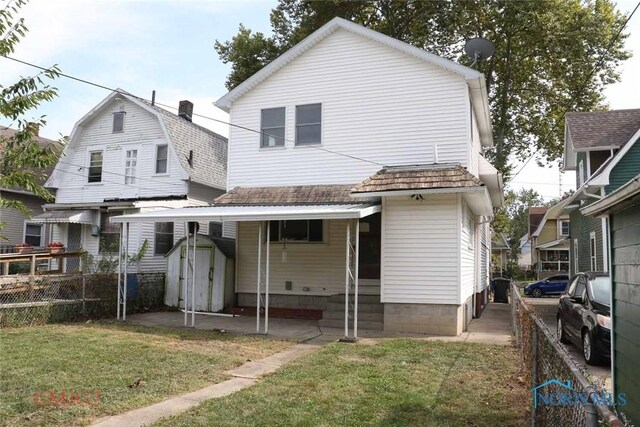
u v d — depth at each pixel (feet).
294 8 90.22
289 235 50.75
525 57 92.84
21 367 24.50
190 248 51.55
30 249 60.54
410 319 38.99
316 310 48.85
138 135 69.41
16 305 38.11
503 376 24.27
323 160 50.75
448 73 47.26
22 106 21.88
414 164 45.57
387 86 49.16
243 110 54.19
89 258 56.24
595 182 56.29
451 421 17.79
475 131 56.44
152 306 51.06
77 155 72.84
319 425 17.22
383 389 21.76
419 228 39.29
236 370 25.81
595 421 8.52
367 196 39.60
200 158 70.03
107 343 31.32
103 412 18.42
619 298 16.40
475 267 55.26
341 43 51.03
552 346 13.61
